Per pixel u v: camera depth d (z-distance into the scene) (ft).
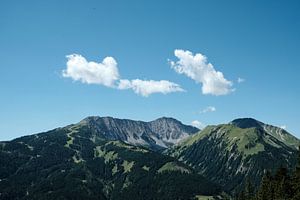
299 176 562.66
